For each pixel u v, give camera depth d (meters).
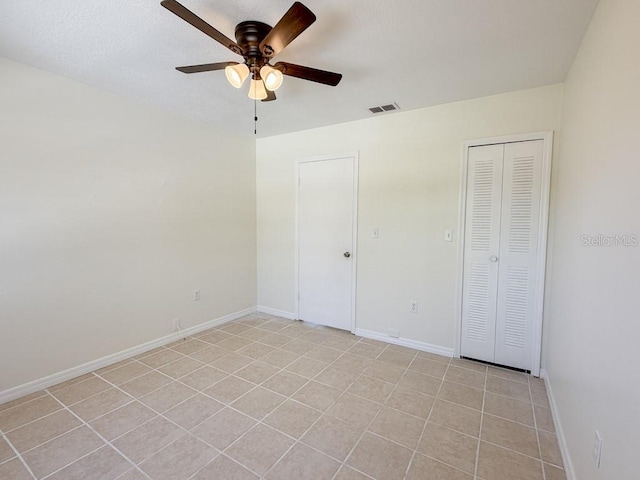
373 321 3.40
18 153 2.21
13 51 2.02
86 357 2.61
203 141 3.50
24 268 2.26
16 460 1.68
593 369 1.35
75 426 1.96
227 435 1.90
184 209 3.34
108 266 2.73
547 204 2.52
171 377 2.57
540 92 2.52
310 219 3.79
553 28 1.73
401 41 1.88
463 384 2.49
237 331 3.60
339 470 1.65
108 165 2.70
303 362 2.85
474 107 2.77
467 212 2.86
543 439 1.89
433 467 1.67
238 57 2.09
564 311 2.00
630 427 0.97
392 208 3.21
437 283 3.02
